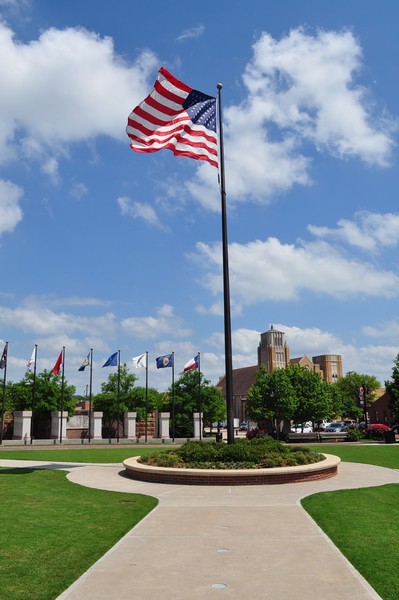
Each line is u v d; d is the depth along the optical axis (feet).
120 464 76.23
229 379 62.18
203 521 34.50
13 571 23.81
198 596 20.44
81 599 20.17
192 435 195.83
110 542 29.25
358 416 323.16
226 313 62.95
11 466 73.36
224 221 64.54
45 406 180.45
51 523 34.09
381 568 24.00
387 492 46.57
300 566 24.39
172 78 61.16
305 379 216.95
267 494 45.70
